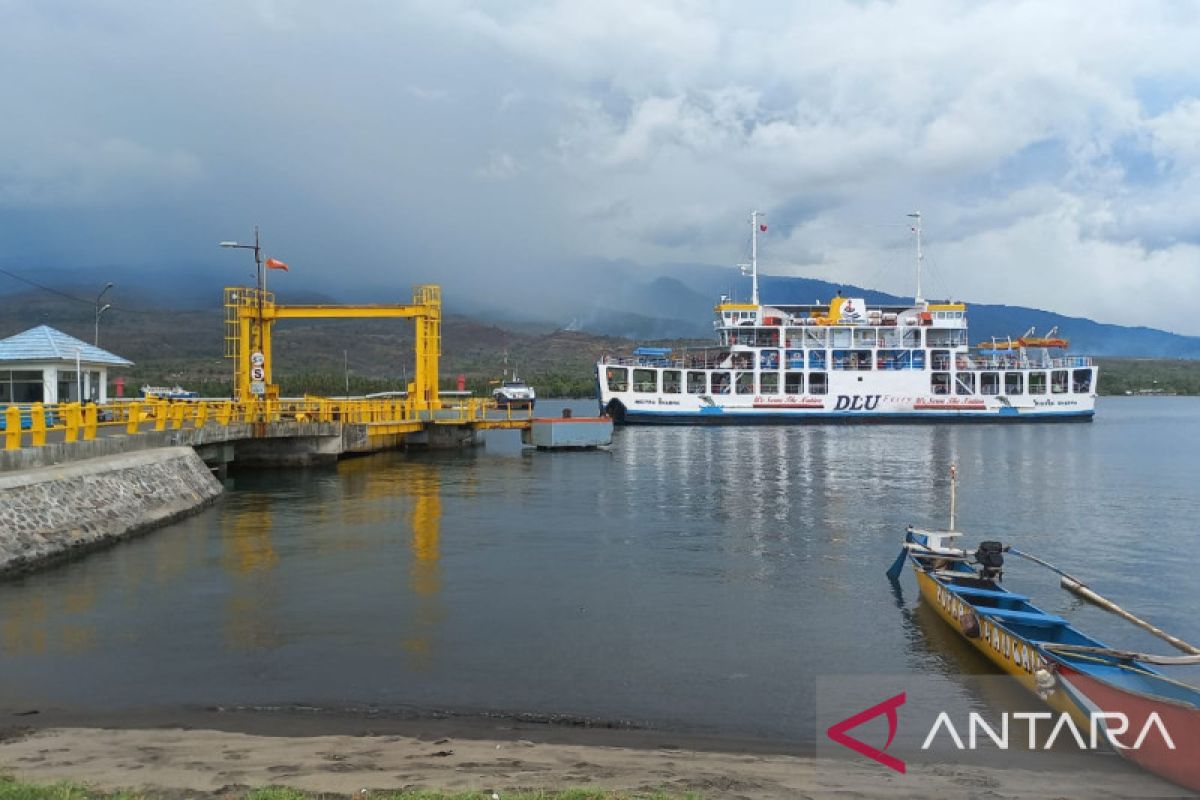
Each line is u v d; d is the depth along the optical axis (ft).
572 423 226.38
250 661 55.06
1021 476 175.22
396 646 58.70
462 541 96.17
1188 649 53.72
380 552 89.30
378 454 206.49
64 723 44.06
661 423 334.85
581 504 126.82
